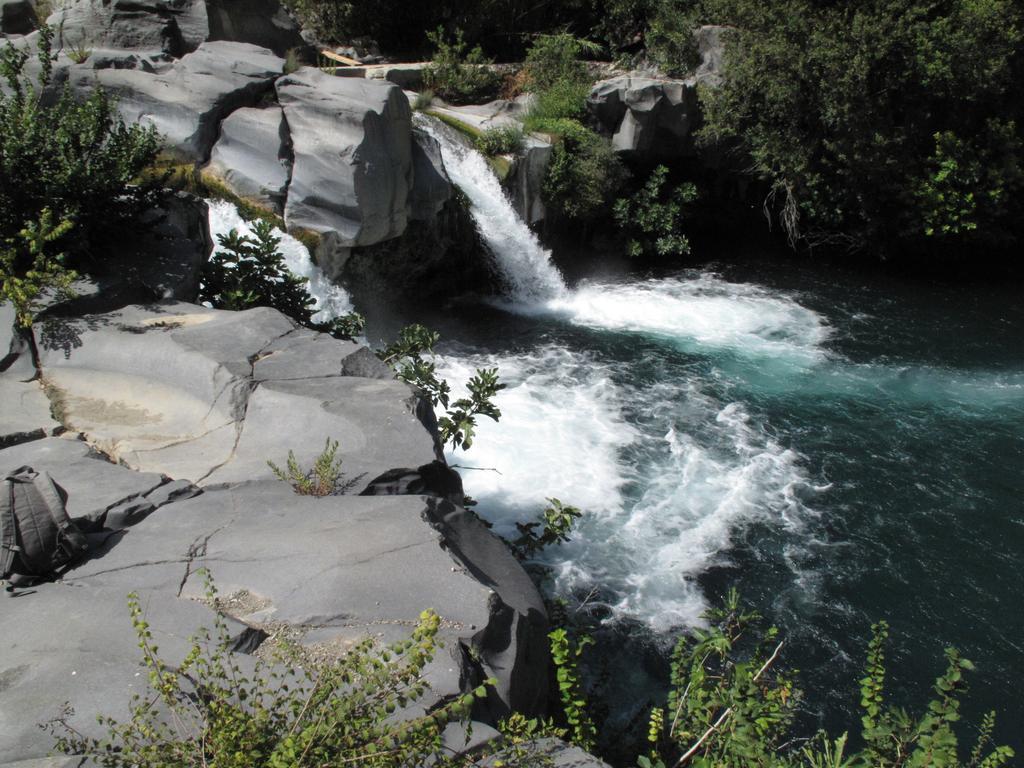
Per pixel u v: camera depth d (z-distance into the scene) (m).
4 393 7.64
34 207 9.10
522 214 18.69
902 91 21.08
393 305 16.25
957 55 20.44
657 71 22.09
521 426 12.84
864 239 22.03
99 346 8.17
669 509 11.07
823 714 8.10
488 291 17.97
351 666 4.03
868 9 20.69
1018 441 13.14
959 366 15.83
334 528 5.74
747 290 19.44
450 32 23.97
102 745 4.02
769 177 23.27
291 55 17.28
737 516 11.00
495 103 20.86
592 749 5.57
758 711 4.89
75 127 9.46
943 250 22.23
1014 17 20.80
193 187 13.91
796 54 20.09
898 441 13.06
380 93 14.42
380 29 24.11
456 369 14.60
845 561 10.27
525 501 10.99
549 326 16.86
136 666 4.54
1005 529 11.02
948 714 4.35
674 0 22.42
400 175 14.82
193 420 7.36
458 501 6.97
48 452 6.69
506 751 4.22
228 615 4.96
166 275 9.51
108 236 9.74
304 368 7.81
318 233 14.02
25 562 5.23
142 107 14.03
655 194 20.81
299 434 6.99
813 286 19.89
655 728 5.14
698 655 5.78
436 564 5.41
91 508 5.88
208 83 14.20
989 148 21.56
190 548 5.57
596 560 10.02
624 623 9.07
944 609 9.56
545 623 5.71
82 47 15.58
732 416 13.59
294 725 3.70
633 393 14.19
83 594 5.15
